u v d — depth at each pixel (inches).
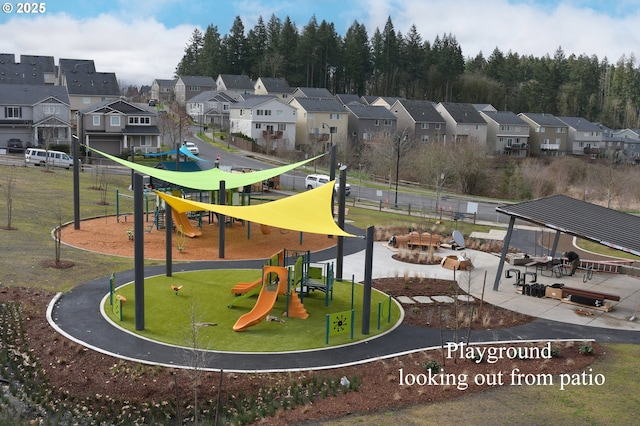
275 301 761.0
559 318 780.6
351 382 566.3
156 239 1163.3
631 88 5590.6
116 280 869.8
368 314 697.6
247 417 501.7
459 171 2440.9
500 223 1588.3
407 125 3474.4
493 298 861.8
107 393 549.6
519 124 3725.4
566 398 536.7
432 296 860.0
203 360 555.5
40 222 1194.0
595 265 1076.5
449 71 5036.9
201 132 3513.8
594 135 3993.6
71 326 682.8
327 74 5103.3
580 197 2444.6
